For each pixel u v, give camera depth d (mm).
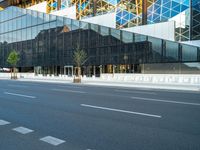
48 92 17750
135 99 13680
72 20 43156
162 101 12898
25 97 14570
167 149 5285
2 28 61750
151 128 7051
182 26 35750
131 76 34156
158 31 32562
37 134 6492
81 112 9531
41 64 49875
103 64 38094
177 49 30297
